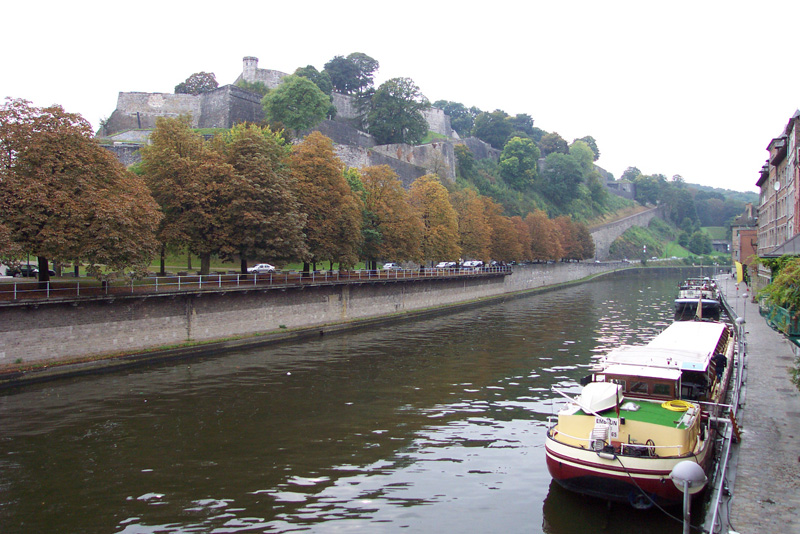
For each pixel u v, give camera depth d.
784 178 64.50
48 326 31.41
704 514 16.11
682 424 17.34
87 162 34.44
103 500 17.12
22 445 21.58
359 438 22.95
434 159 119.50
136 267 34.47
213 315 41.41
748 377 28.52
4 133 31.72
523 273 104.19
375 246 63.00
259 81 120.69
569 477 17.05
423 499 17.48
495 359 39.41
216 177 44.81
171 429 23.67
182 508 16.67
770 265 25.84
